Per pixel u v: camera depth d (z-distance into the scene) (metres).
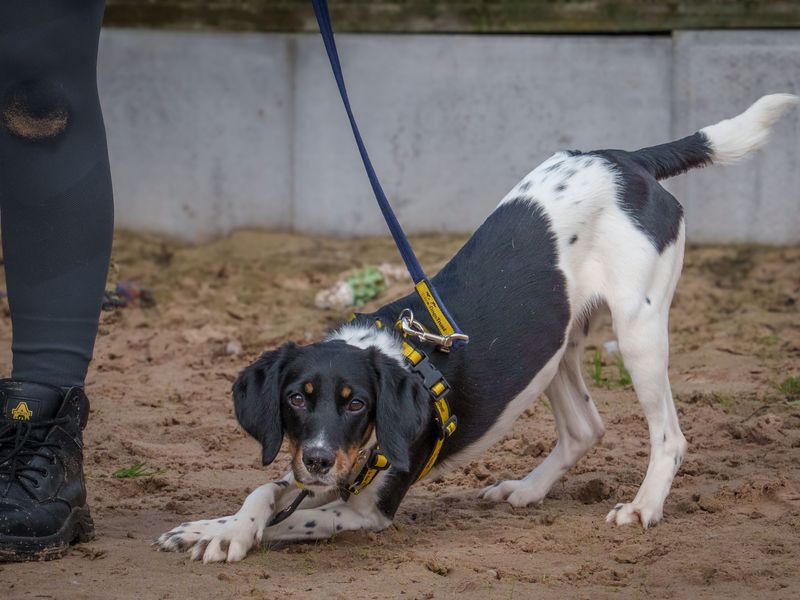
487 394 5.37
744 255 11.37
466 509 5.82
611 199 5.69
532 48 11.89
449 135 12.13
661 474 5.57
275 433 4.81
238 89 12.28
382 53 12.07
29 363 4.90
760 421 6.91
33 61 4.67
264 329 9.67
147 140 12.41
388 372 4.85
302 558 4.90
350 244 12.13
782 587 4.48
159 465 6.43
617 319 5.61
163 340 9.30
